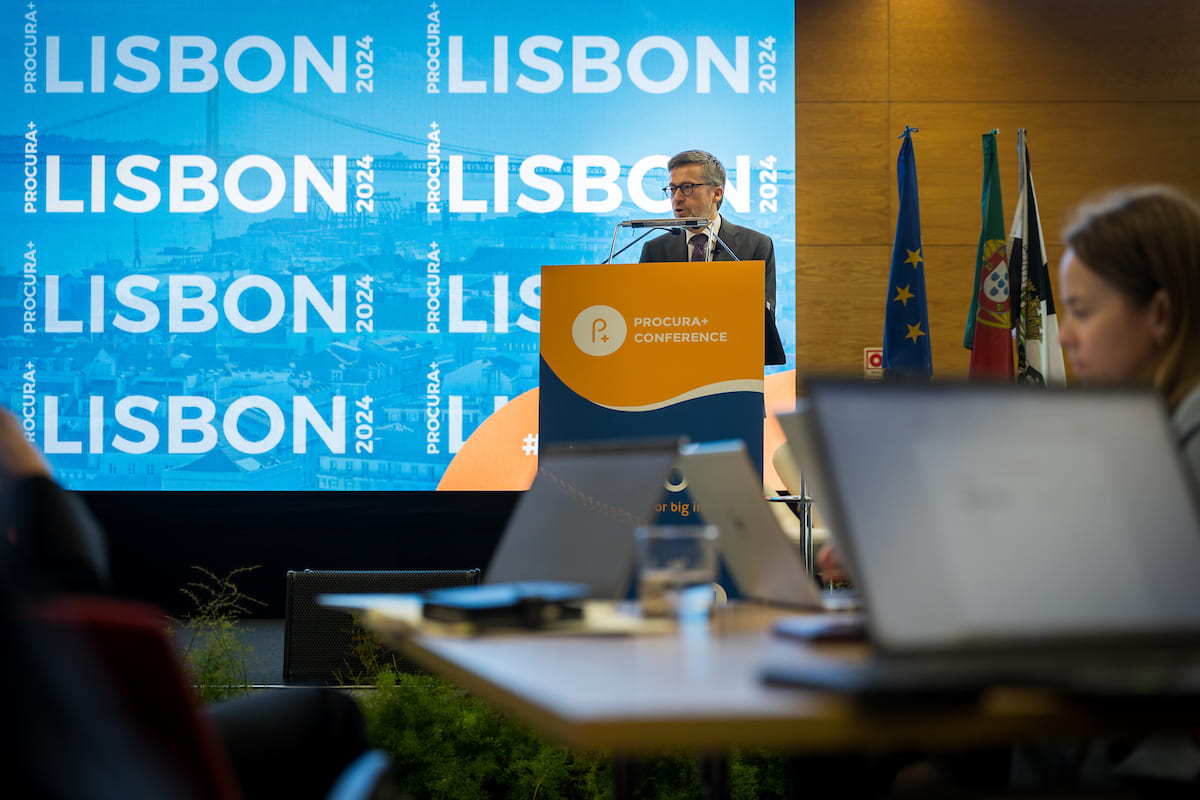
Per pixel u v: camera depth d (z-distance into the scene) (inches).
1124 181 233.5
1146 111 234.1
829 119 233.9
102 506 216.8
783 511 143.8
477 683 34.9
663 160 223.1
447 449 220.8
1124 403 36.6
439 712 86.4
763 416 100.1
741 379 100.3
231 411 218.7
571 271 103.1
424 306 221.8
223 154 221.1
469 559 219.5
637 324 101.8
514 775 84.7
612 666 34.5
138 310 219.5
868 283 230.2
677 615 46.9
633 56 223.5
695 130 223.3
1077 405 36.0
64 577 45.1
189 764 23.2
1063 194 233.6
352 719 48.6
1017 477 34.0
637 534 48.0
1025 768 46.4
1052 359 158.2
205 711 43.1
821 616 50.2
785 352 225.1
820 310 229.8
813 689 28.7
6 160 219.1
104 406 217.9
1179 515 35.3
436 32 222.8
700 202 220.5
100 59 220.2
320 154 222.1
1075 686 28.1
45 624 12.5
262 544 217.2
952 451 33.8
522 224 222.8
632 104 223.5
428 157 222.5
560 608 45.6
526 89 223.1
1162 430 36.6
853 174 232.8
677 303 101.3
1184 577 34.2
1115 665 32.2
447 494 220.1
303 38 222.2
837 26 235.0
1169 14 234.4
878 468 32.7
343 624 119.0
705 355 100.9
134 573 215.9
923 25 234.8
